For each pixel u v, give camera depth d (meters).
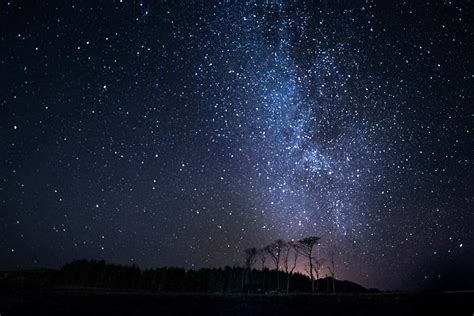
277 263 67.44
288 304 37.69
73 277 64.56
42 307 34.22
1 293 45.84
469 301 32.59
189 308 35.75
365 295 43.91
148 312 33.03
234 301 41.56
